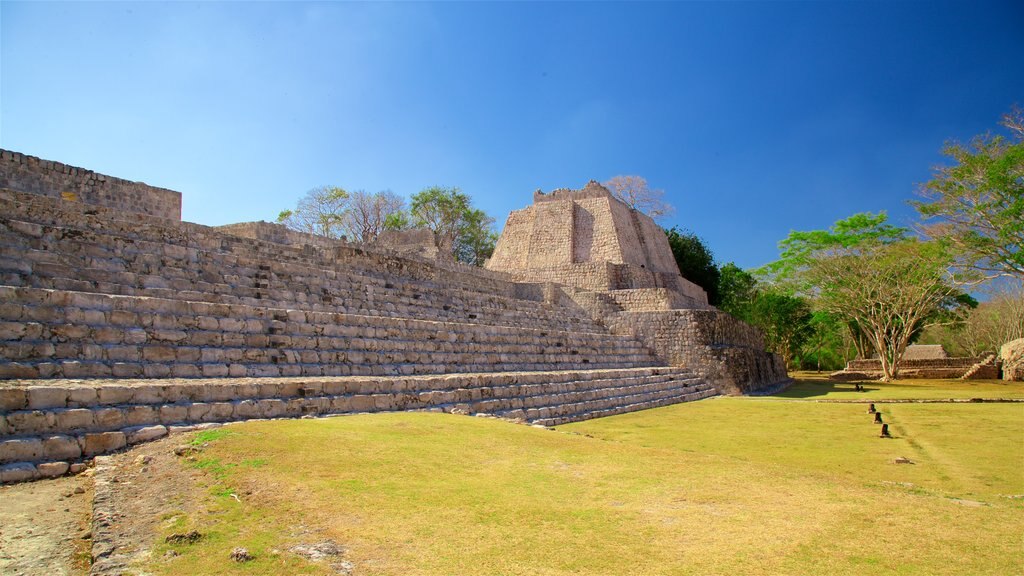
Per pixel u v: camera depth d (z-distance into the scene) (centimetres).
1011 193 2473
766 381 3017
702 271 5016
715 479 693
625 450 852
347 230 5300
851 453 1058
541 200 4228
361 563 439
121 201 2039
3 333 888
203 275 1492
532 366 1969
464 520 527
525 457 777
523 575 420
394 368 1443
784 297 4875
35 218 1365
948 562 440
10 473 664
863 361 4534
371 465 673
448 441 823
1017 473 878
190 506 554
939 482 816
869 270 3788
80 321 1004
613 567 434
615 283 3566
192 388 893
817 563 439
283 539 481
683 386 2339
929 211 2723
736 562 441
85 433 751
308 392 1039
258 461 664
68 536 517
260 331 1273
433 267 2544
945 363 4334
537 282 3131
